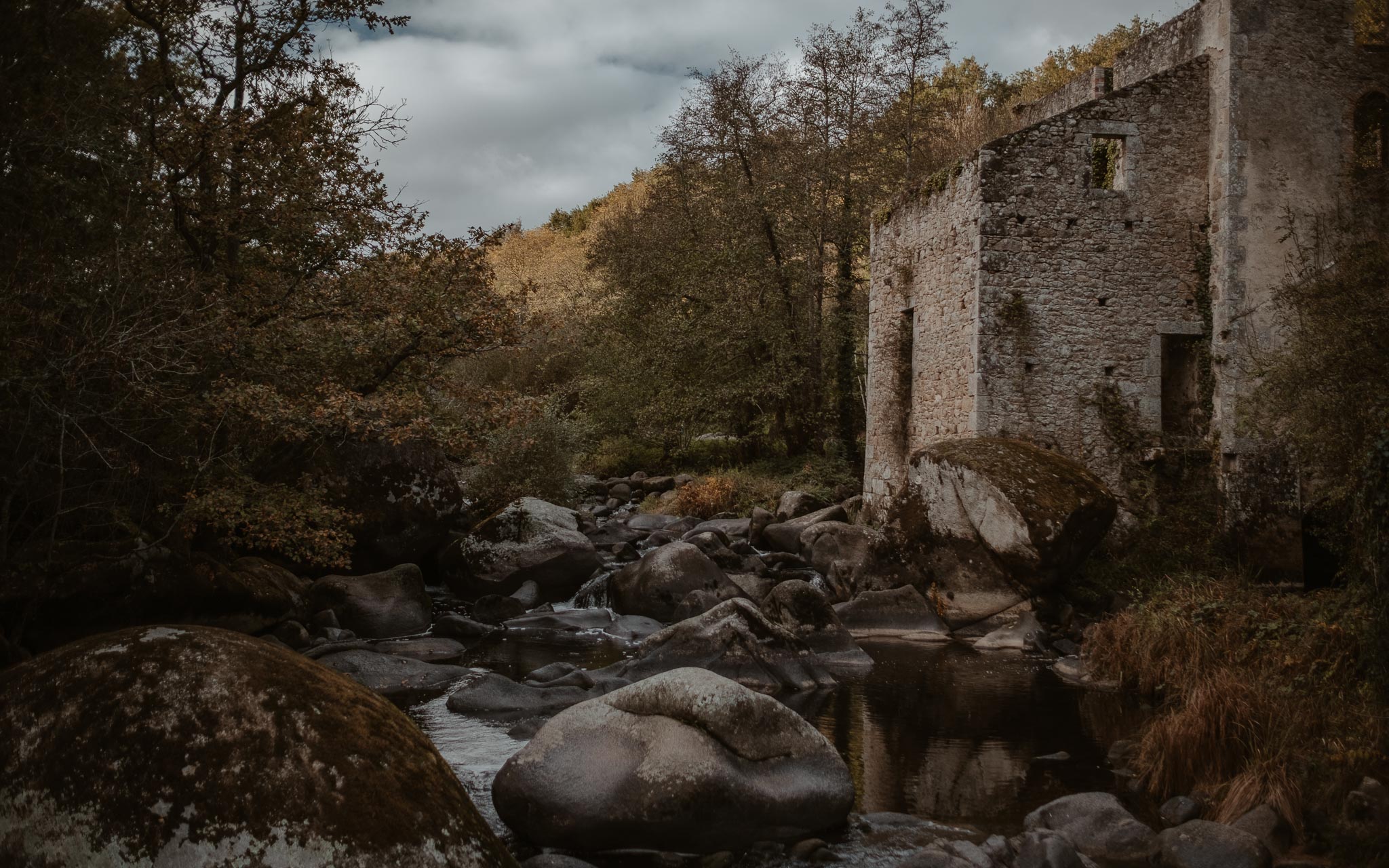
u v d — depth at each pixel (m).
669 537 18.94
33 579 8.94
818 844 5.98
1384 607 7.37
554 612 14.01
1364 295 10.59
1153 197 15.62
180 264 9.44
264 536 9.98
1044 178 15.54
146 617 9.88
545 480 20.39
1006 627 13.16
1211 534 14.69
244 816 3.56
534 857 5.53
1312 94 15.29
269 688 3.95
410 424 10.29
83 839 3.50
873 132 24.64
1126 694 10.09
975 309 15.55
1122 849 6.00
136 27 10.66
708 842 5.93
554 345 31.98
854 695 10.17
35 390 7.92
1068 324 15.48
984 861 5.69
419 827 3.80
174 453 9.71
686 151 26.77
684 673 6.54
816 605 12.11
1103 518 13.09
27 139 9.02
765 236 25.78
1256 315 14.98
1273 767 6.44
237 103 10.80
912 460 14.91
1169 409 16.09
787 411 25.91
